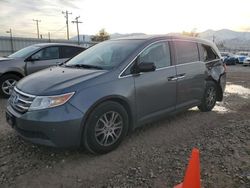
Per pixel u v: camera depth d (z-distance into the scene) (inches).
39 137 151.9
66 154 165.6
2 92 325.1
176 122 228.7
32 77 174.9
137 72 180.5
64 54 365.4
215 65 260.5
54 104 147.8
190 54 231.3
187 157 162.9
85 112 152.2
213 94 262.8
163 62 203.5
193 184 109.6
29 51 346.6
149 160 159.5
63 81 158.6
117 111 168.2
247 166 152.6
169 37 214.7
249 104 306.0
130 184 135.6
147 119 191.8
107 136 165.3
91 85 158.1
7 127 213.3
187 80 221.5
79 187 133.9
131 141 186.7
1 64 320.8
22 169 148.9
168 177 141.5
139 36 211.5
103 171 147.6
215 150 172.1
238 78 603.8
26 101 153.7
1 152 167.9
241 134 200.4
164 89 199.6
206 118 241.9
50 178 141.0
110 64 179.8
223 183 136.1
